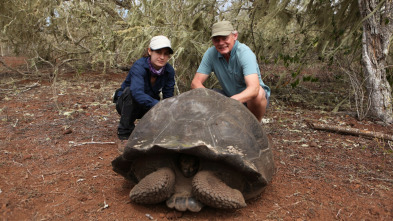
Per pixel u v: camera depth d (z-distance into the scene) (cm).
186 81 520
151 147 176
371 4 397
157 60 286
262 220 187
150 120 207
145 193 174
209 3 491
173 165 187
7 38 708
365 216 195
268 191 225
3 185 223
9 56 902
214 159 171
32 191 215
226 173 180
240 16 504
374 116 414
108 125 375
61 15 680
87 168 256
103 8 656
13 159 270
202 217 186
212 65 331
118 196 212
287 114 439
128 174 208
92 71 743
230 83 328
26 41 718
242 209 198
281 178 248
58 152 289
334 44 477
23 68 755
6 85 589
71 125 369
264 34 517
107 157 281
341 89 550
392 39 412
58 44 745
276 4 440
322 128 368
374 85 409
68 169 254
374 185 238
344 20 471
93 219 184
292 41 556
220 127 192
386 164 276
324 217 193
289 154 299
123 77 698
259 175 179
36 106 450
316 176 253
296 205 206
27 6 667
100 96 518
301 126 385
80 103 472
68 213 190
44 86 584
